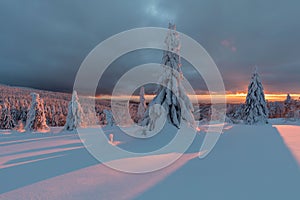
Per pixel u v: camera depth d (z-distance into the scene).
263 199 3.68
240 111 44.19
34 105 29.61
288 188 4.06
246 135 12.37
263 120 29.42
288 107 48.12
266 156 6.61
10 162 7.13
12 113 65.19
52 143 12.62
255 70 30.66
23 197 3.96
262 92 30.30
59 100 84.50
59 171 5.69
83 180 4.87
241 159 6.43
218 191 4.08
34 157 8.02
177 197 3.87
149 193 4.07
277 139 10.16
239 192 4.00
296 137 10.59
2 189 4.39
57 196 3.98
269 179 4.56
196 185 4.43
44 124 29.98
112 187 4.39
